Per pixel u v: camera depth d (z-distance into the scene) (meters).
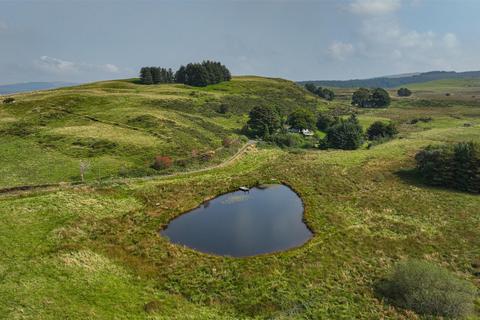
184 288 33.44
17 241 36.66
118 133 90.38
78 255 35.69
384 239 44.72
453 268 38.12
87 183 61.75
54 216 43.94
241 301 31.61
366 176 72.62
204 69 197.88
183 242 43.28
